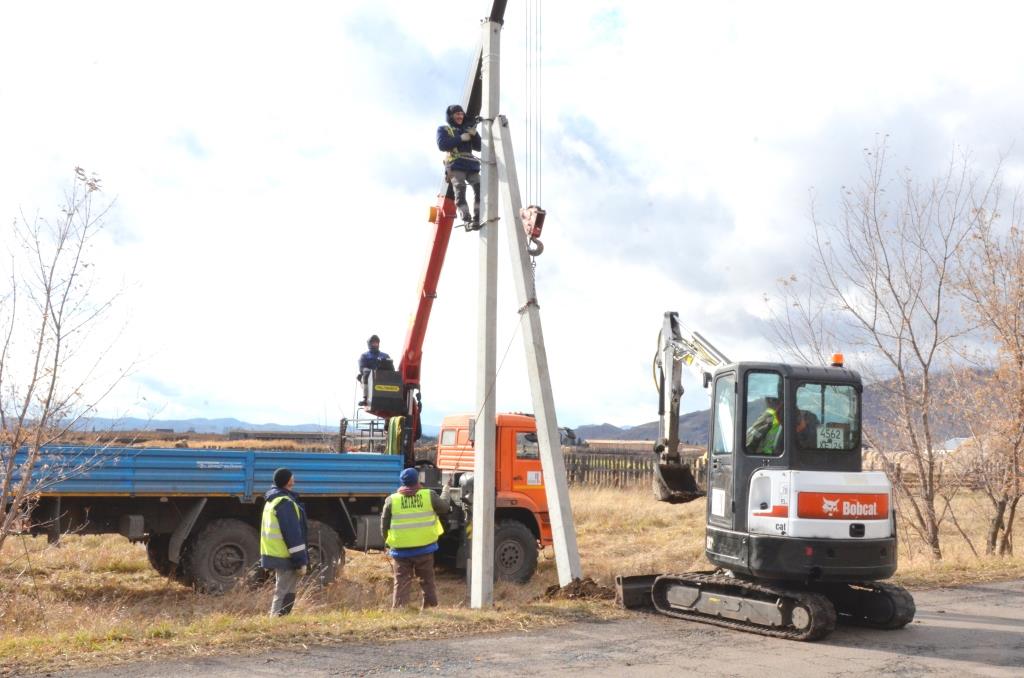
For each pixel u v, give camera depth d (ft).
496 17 35.53
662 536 62.85
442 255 48.24
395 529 31.22
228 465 39.91
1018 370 46.93
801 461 27.78
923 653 25.13
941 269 47.98
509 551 45.44
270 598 35.86
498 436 46.85
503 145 34.63
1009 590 37.27
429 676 21.08
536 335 34.14
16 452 29.73
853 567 26.89
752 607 27.48
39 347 28.94
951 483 49.42
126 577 42.96
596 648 24.88
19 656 21.75
